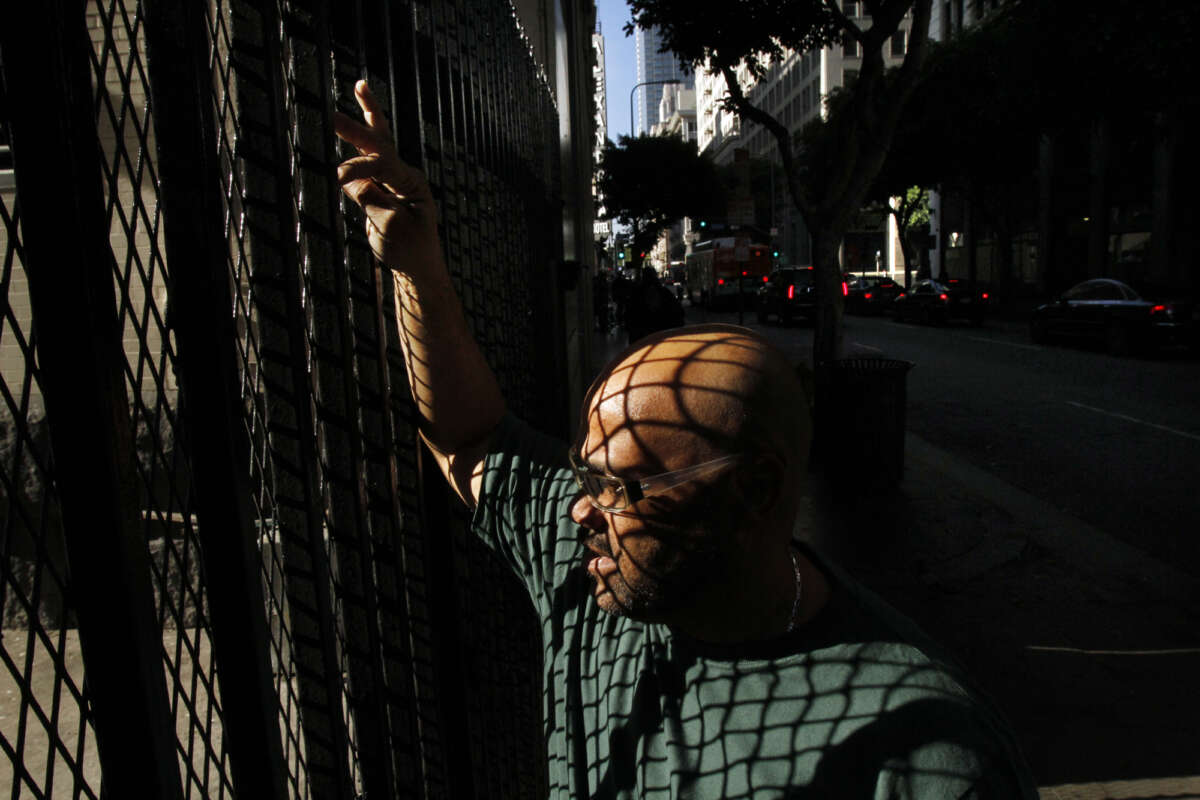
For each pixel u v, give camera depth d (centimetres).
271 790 91
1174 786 352
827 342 908
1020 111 1712
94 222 70
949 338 2184
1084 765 370
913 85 887
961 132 2572
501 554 146
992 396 1309
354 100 129
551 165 528
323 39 115
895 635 100
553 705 129
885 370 762
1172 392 1276
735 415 95
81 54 70
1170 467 859
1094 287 1839
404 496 151
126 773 73
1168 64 1235
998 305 3092
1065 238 2992
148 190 196
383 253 128
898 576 584
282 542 105
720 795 97
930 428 1092
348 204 133
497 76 252
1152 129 1933
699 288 4172
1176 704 414
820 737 93
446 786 156
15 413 67
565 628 128
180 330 85
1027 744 387
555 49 683
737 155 1873
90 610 71
